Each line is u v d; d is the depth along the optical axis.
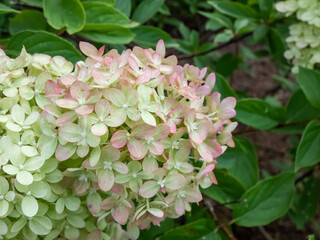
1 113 0.25
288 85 0.69
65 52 0.33
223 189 0.40
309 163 0.40
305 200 0.55
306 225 0.66
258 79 0.82
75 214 0.28
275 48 0.50
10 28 0.38
